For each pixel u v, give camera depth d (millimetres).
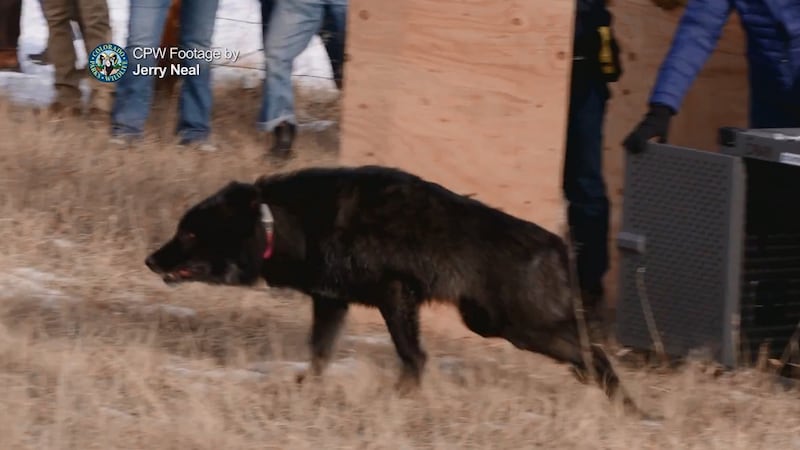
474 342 11695
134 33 15898
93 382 9625
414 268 9680
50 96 17844
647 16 13070
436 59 11453
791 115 11453
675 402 9969
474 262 9633
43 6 16781
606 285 13141
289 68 16250
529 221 10789
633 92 13180
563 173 12719
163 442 8648
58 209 13625
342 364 10781
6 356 9906
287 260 9914
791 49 11102
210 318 11734
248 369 10531
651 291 10828
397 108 11539
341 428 9297
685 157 10477
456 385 10336
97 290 12094
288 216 9859
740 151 10188
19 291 11703
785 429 9711
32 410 8977
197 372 10195
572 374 10484
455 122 11523
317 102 19641
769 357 10773
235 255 9914
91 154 15125
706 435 9492
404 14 11398
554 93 11430
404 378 9930
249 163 15867
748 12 11234
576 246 12680
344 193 9797
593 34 12336
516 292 9617
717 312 10422
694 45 11055
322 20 16469
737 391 10352
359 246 9703
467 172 11578
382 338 11672
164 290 12305
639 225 10852
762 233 10516
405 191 9727
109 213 13711
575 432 9352
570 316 9781
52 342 10453
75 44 18906
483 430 9414
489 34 11375
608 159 13242
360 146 11680
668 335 10766
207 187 14633
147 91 16094
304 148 17062
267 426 9188
